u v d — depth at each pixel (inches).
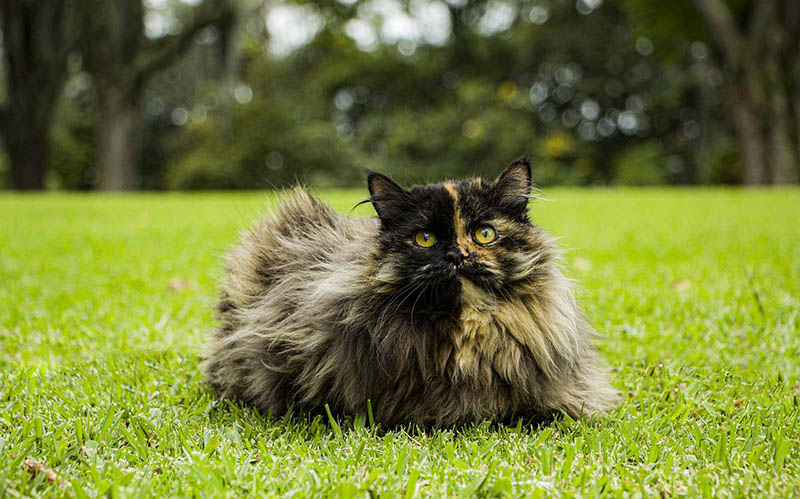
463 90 1332.4
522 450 104.1
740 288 211.8
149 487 89.0
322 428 118.0
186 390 139.3
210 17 1133.1
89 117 1491.1
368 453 103.9
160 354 160.6
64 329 180.2
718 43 980.6
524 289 114.5
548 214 479.5
